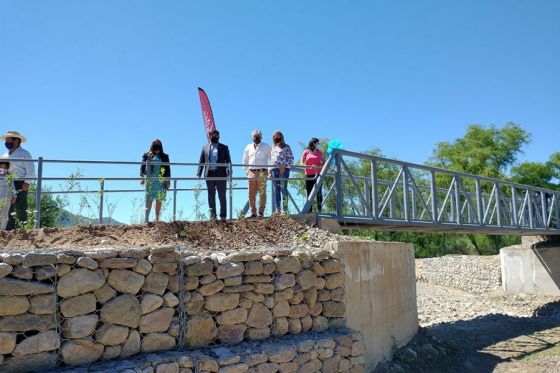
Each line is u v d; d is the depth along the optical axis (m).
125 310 4.87
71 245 6.29
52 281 4.48
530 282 20.84
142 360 4.74
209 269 5.64
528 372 9.62
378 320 8.39
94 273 4.73
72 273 4.59
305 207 9.07
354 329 7.41
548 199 18.30
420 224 11.52
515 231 15.37
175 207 7.93
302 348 6.02
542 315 17.50
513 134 35.69
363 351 7.03
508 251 21.84
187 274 5.46
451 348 11.02
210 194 8.59
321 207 9.94
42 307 4.36
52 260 4.50
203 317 5.51
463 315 17.30
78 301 4.59
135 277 5.01
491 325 15.22
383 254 8.93
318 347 6.26
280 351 5.73
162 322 5.15
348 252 7.60
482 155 35.06
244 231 7.85
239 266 5.92
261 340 6.01
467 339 13.02
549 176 34.62
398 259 9.72
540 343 12.48
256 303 6.06
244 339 5.90
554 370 9.66
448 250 36.97
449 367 9.58
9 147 7.52
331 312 7.04
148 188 7.69
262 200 8.82
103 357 4.68
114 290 4.86
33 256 4.40
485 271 23.70
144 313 5.02
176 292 5.34
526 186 16.30
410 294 10.33
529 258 20.98
